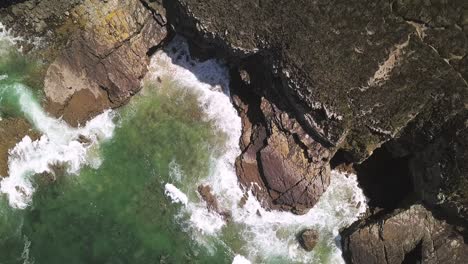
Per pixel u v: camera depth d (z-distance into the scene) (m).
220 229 29.69
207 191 29.91
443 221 27.12
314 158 27.97
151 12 28.97
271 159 28.50
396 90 24.86
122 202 30.06
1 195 29.86
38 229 29.48
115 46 28.95
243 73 29.23
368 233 28.11
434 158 26.03
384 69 24.66
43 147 30.17
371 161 29.86
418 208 27.39
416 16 23.88
